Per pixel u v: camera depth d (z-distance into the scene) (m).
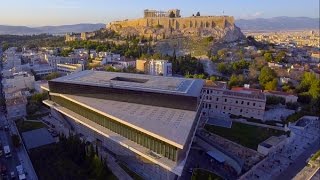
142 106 122.19
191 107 116.31
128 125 105.19
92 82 136.88
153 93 120.69
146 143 102.75
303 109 176.88
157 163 95.50
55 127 144.25
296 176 115.19
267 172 118.44
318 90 188.88
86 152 113.19
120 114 112.69
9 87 195.12
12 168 109.81
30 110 160.62
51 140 127.69
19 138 128.12
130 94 125.19
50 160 114.19
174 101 118.06
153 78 150.12
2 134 138.62
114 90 127.81
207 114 167.50
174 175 105.62
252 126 151.38
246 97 159.88
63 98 141.50
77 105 132.62
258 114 158.88
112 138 110.81
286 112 168.12
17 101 157.75
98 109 118.19
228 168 120.94
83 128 136.50
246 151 128.75
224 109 166.62
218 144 137.12
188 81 143.50
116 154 120.75
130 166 115.19
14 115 154.38
